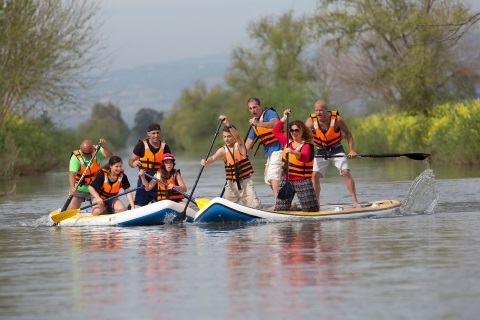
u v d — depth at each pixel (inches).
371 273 849.5
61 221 1460.4
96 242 1182.3
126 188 1498.5
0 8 3270.2
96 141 5826.8
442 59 4200.3
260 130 1520.7
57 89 3484.3
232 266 920.9
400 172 2866.6
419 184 1563.7
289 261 943.0
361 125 4527.6
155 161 1507.1
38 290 813.9
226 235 1216.2
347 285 791.7
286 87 5723.4
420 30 4087.1
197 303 734.5
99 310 719.7
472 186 2074.3
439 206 1610.5
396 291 758.5
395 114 4313.5
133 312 708.7
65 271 923.4
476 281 792.3
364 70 4817.9
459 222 1309.1
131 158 1518.2
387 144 4109.3
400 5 4293.8
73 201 1537.9
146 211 1398.9
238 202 1519.4
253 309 705.0
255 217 1375.5
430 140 3747.5
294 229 1266.0
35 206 1894.7
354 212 1423.5
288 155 1422.2
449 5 4165.8
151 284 828.0
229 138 1473.9
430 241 1078.4
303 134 1423.5
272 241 1125.7
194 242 1145.4
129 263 967.0
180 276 868.0
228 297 754.8
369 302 717.9
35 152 3860.7
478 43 4281.5
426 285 780.6
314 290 773.9
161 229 1337.4
